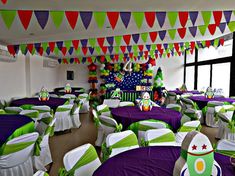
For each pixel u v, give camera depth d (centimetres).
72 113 477
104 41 508
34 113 334
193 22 286
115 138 199
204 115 514
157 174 136
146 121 273
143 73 954
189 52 776
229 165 147
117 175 134
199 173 123
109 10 288
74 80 1008
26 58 639
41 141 247
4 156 197
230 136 347
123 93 897
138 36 428
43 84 770
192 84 889
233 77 586
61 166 291
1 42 488
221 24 370
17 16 266
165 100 786
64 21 315
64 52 565
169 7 280
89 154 169
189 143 122
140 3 263
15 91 577
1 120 274
